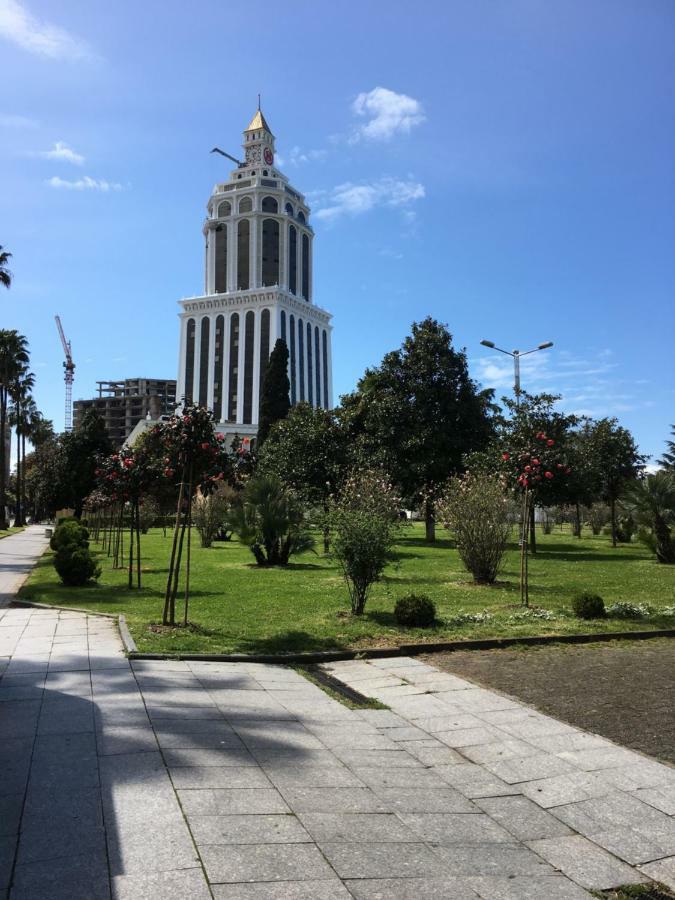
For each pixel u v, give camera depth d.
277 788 4.22
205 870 3.17
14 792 3.98
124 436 159.12
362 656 8.36
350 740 5.26
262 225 133.25
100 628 9.59
